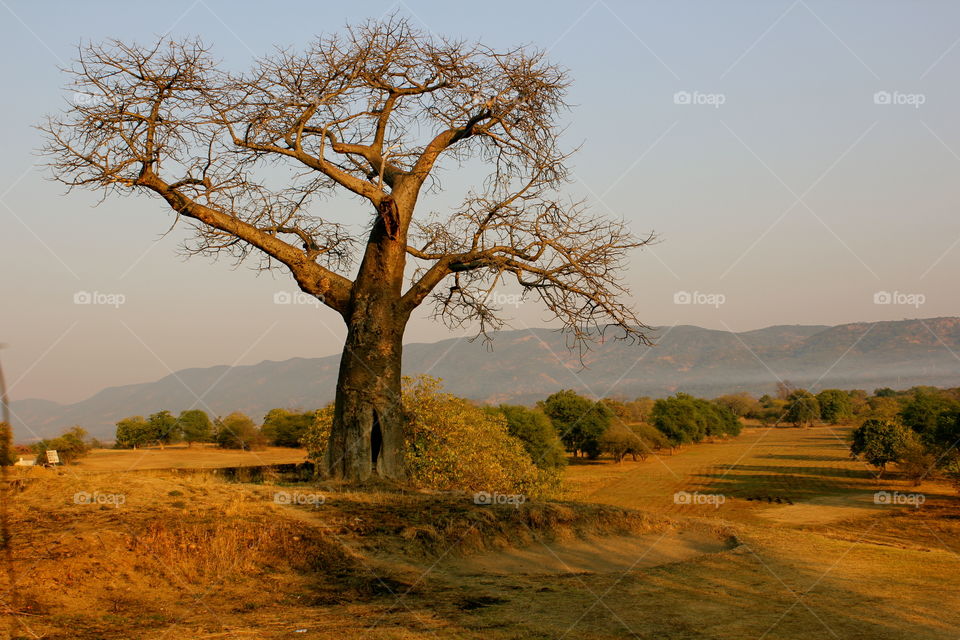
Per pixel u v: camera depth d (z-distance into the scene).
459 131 17.48
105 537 9.55
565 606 9.66
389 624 8.36
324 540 10.96
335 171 15.95
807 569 13.21
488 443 24.55
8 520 10.19
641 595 10.52
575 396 87.94
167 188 15.18
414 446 21.00
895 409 85.38
